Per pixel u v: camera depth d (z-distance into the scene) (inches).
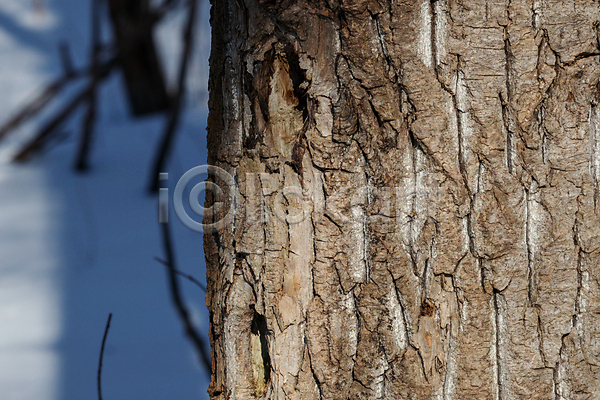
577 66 193.6
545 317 194.4
